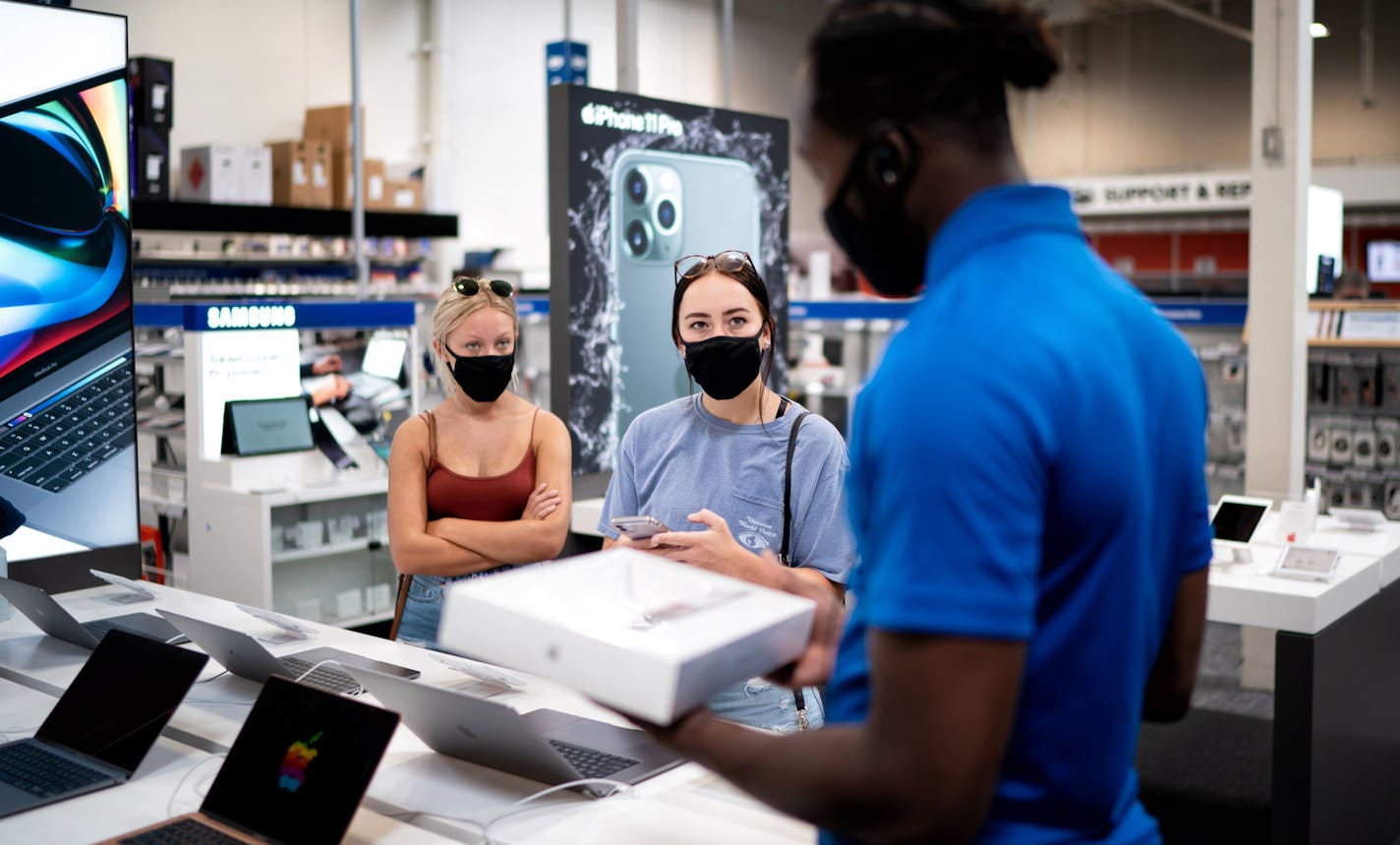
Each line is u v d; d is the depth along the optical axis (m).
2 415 3.02
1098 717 0.93
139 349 5.47
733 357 2.21
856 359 10.28
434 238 11.66
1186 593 1.09
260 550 4.71
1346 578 3.26
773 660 1.12
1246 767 4.14
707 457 2.30
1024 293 0.89
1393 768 3.77
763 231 5.03
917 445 0.83
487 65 12.66
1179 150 17.33
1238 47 16.78
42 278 3.08
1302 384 5.32
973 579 0.80
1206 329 8.26
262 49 11.10
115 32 3.18
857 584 0.99
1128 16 17.48
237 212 9.55
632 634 1.06
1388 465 6.81
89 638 2.53
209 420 4.93
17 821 1.66
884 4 0.92
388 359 5.45
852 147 0.94
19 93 3.02
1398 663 3.79
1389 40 15.81
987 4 0.92
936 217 0.96
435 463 3.01
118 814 1.69
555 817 1.62
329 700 1.61
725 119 4.79
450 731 1.77
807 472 2.24
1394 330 6.72
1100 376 0.89
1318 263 6.29
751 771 0.95
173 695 1.83
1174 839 3.56
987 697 0.81
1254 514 3.68
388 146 12.08
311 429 5.10
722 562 1.95
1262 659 5.07
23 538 3.07
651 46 14.23
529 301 9.98
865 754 0.85
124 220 3.23
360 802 1.50
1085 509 0.88
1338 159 16.20
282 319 5.05
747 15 15.57
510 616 1.12
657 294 4.55
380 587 5.41
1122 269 17.47
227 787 1.65
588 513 4.17
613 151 4.34
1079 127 17.98
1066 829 0.95
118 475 3.26
